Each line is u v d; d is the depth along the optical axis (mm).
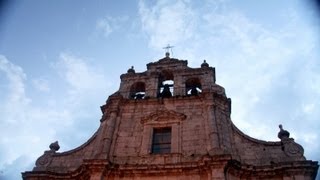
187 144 25094
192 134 25781
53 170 25422
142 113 28438
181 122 26859
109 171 23250
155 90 30984
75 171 24344
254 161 24094
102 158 24125
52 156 26562
